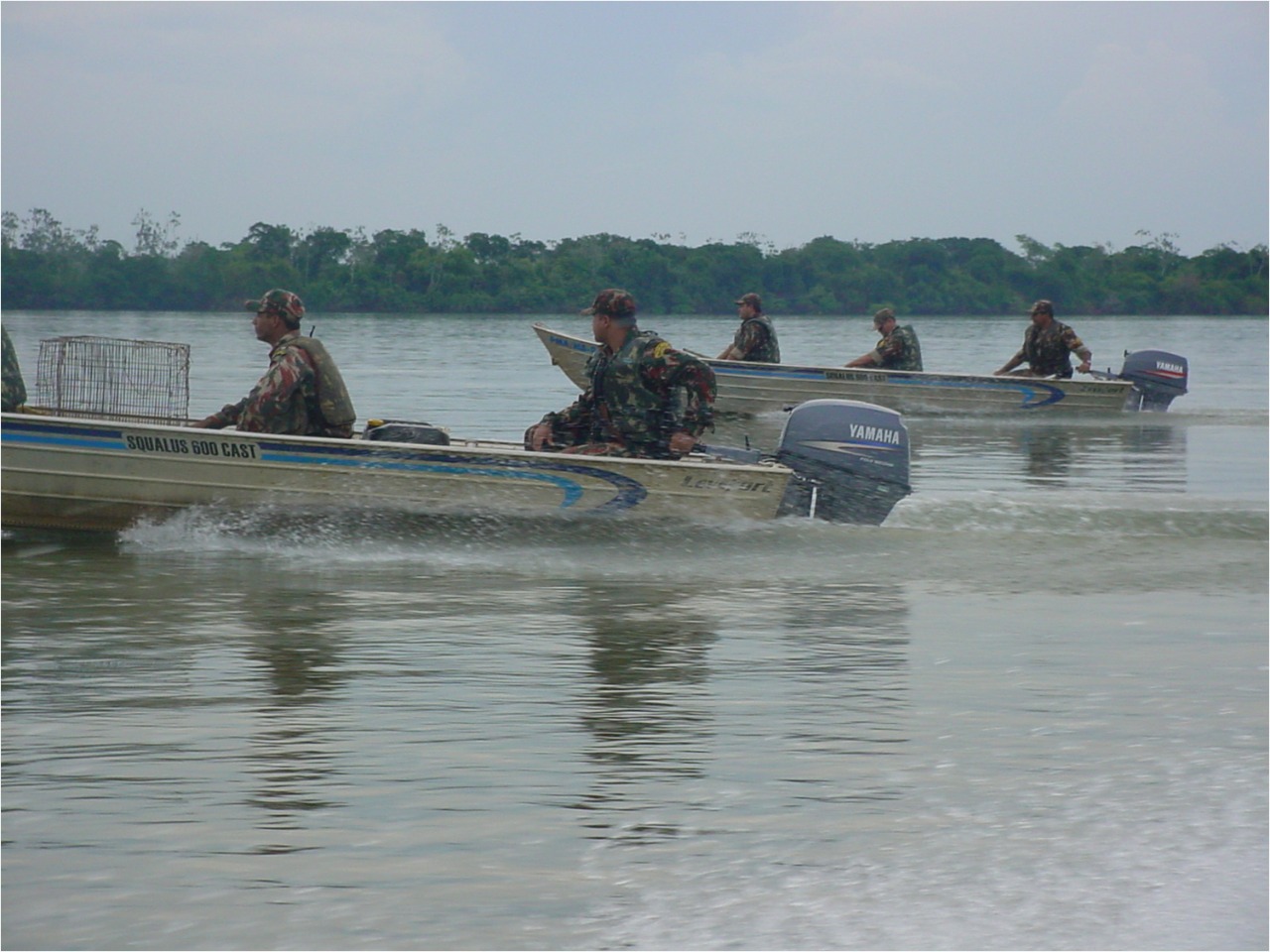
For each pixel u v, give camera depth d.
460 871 5.82
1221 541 14.04
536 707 8.09
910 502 15.73
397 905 5.51
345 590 11.48
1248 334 102.69
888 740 7.51
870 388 28.75
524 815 6.39
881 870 5.84
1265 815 6.41
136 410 13.79
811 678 8.77
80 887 5.66
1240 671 9.01
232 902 5.53
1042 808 6.49
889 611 10.91
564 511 13.20
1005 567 12.70
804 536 13.67
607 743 7.44
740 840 6.14
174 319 112.31
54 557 12.65
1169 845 6.09
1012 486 18.52
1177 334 102.50
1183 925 5.37
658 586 11.79
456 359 51.94
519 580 11.99
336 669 8.92
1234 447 24.12
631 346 13.32
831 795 6.67
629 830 6.23
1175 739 7.54
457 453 13.03
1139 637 10.03
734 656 9.36
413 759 7.17
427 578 11.99
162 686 8.51
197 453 13.05
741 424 27.47
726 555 13.18
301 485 13.09
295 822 6.30
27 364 37.94
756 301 29.05
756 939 5.26
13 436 13.15
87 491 13.23
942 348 68.75
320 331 88.75
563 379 39.91
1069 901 5.54
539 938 5.26
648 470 13.17
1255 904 5.52
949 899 5.57
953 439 25.31
